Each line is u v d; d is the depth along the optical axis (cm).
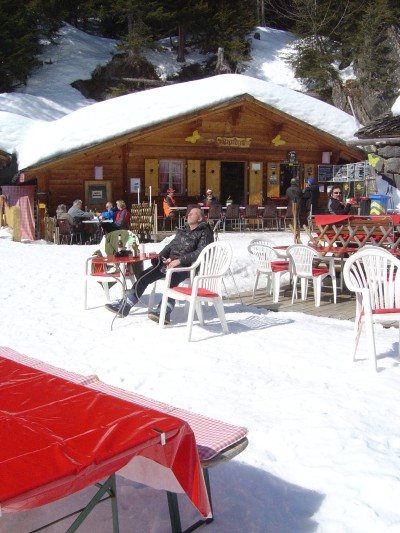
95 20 4366
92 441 229
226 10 3825
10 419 251
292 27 4522
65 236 1844
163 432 238
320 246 977
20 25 3362
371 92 3628
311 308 856
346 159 2400
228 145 2228
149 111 2158
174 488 258
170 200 1984
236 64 3919
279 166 2316
